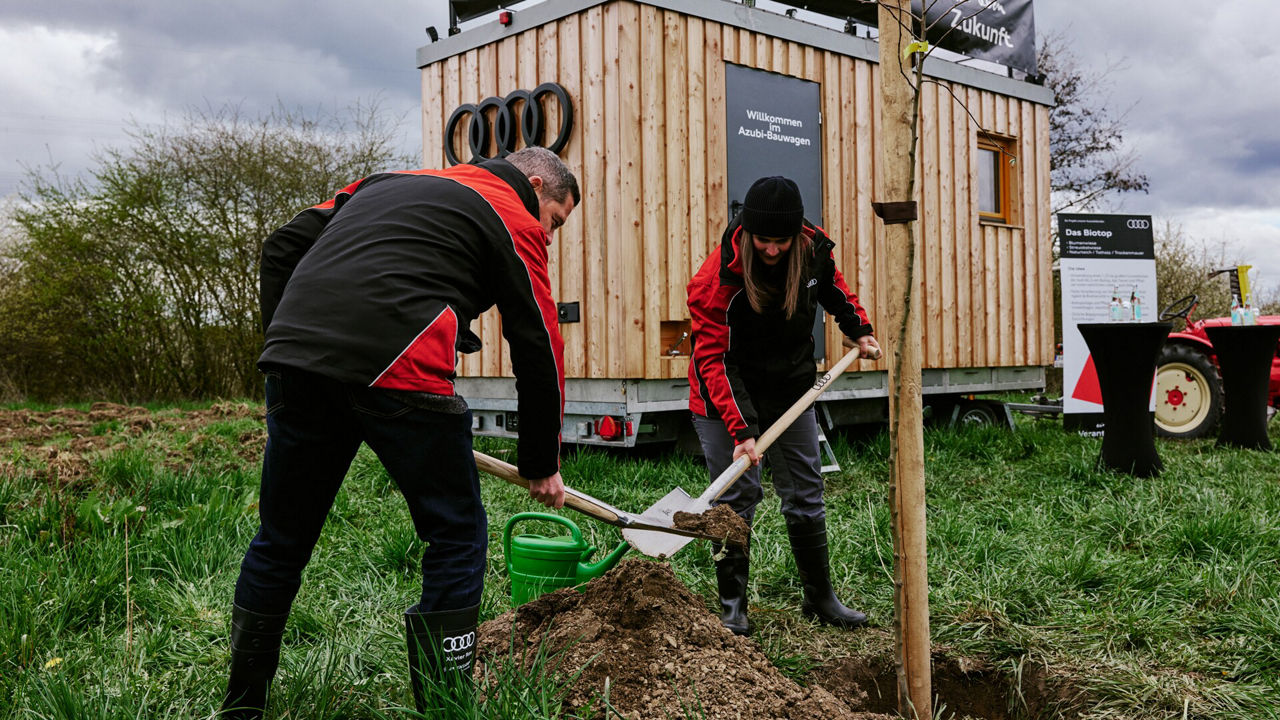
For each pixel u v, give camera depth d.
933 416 8.87
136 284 13.62
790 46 7.01
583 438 6.50
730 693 2.35
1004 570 3.88
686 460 6.50
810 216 7.10
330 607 3.35
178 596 3.39
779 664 2.97
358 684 2.55
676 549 2.82
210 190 13.43
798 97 7.04
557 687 2.36
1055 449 7.25
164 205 13.46
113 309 13.65
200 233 13.42
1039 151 9.24
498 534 4.57
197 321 13.65
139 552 3.76
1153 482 5.70
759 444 3.09
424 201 2.14
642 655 2.48
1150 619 3.36
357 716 2.45
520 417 2.26
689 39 6.42
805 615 3.55
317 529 2.24
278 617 2.22
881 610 3.62
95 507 4.08
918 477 2.46
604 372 6.29
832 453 6.43
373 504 5.14
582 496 2.50
